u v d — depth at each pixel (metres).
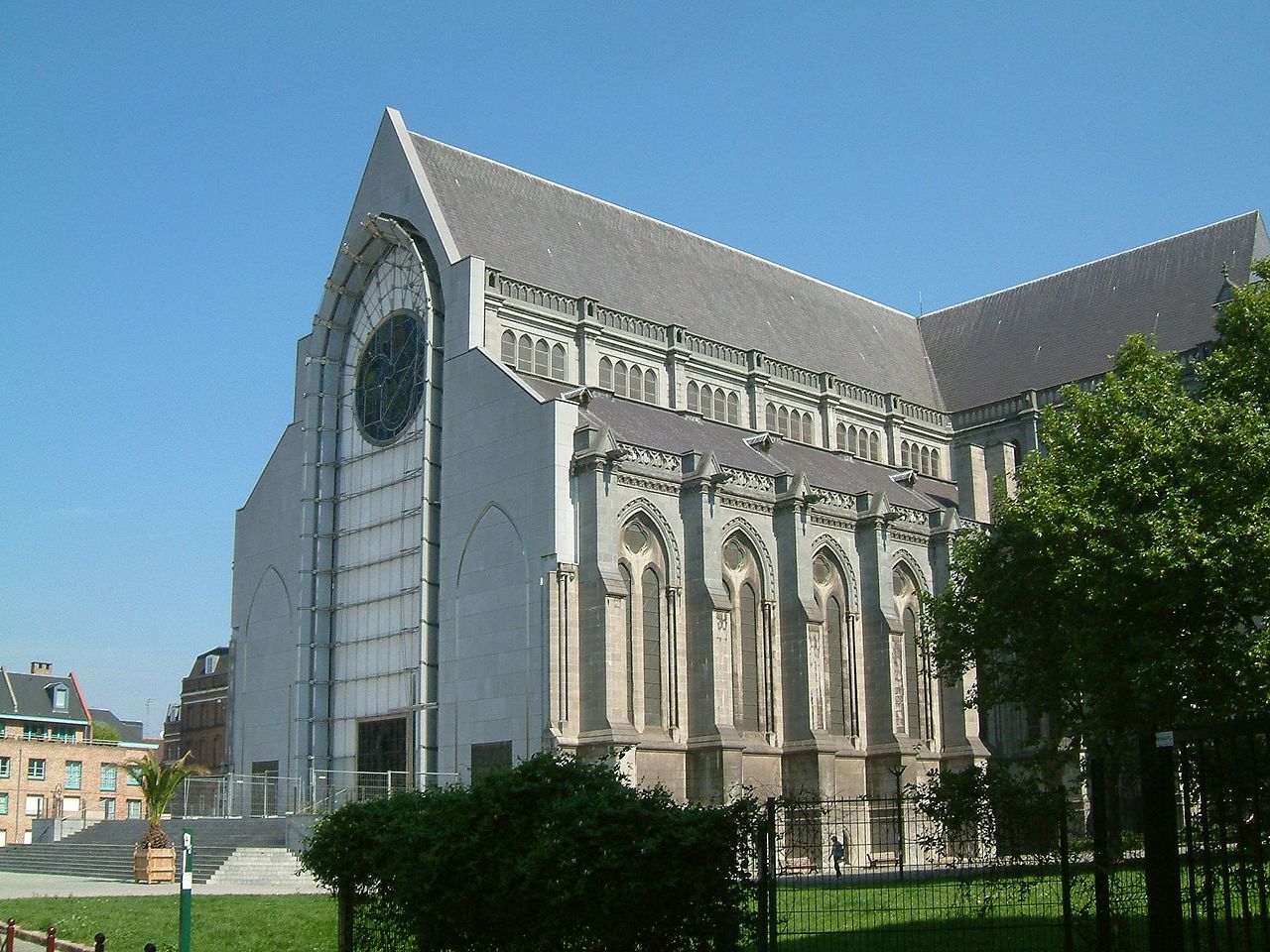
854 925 30.02
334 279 80.69
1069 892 25.50
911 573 79.62
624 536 65.94
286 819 63.44
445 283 74.00
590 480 64.81
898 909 28.53
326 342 82.00
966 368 104.12
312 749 77.44
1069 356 97.44
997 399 99.69
